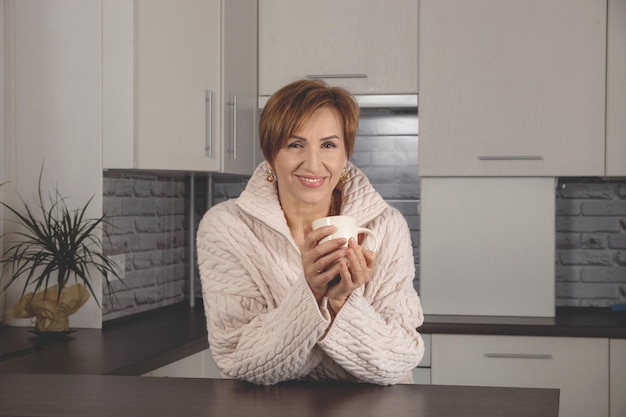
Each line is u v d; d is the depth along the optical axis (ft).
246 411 4.46
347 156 5.70
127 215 11.85
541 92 11.99
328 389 5.08
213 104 11.22
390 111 13.52
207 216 5.93
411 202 13.52
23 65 10.86
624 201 13.07
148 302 12.64
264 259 5.69
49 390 5.05
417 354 5.35
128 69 10.67
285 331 4.87
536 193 12.03
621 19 11.85
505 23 12.05
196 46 11.10
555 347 11.46
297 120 5.40
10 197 10.87
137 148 10.69
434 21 12.20
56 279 10.84
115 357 8.71
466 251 12.13
